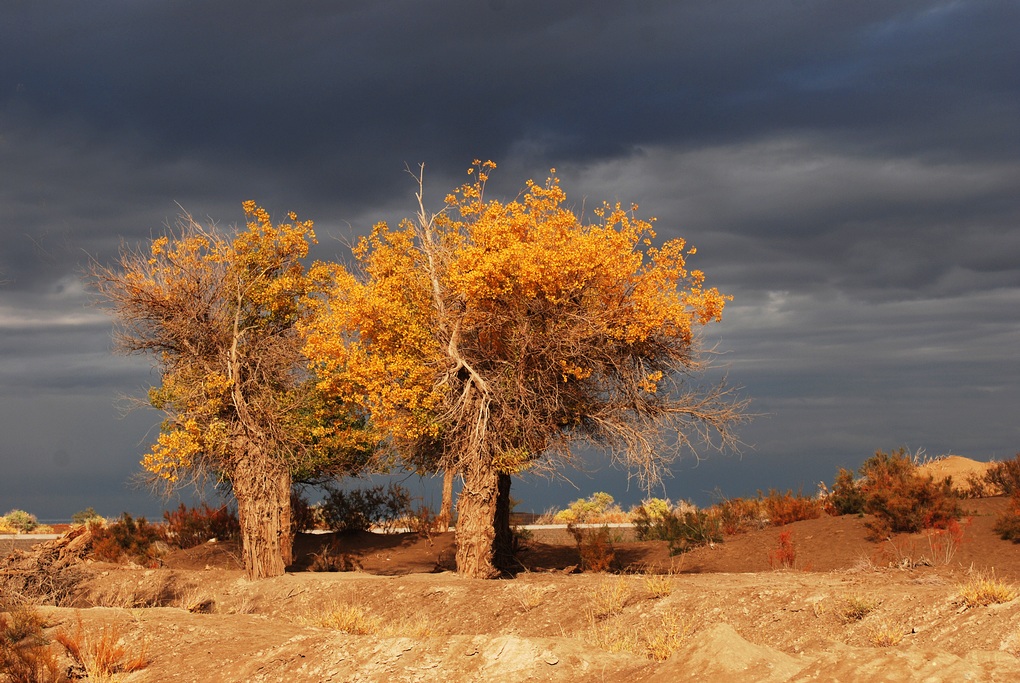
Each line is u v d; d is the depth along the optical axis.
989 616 10.41
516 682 9.14
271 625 13.48
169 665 11.22
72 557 23.62
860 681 7.17
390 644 10.49
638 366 20.73
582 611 14.81
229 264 22.27
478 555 19.70
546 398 19.73
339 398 22.36
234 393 21.56
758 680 7.63
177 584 21.12
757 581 16.89
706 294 19.98
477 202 20.16
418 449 21.25
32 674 10.55
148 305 21.34
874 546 20.77
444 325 20.33
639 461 19.34
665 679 8.19
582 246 18.92
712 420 19.97
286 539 22.38
